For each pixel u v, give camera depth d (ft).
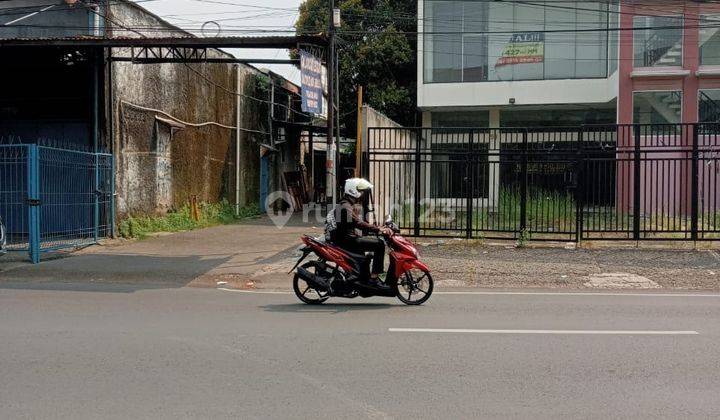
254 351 21.40
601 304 31.07
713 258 43.96
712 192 64.69
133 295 33.35
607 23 86.89
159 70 61.72
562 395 17.21
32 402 16.51
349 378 18.60
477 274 40.34
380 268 30.12
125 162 56.34
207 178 72.28
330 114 53.06
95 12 54.60
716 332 24.52
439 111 96.48
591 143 69.77
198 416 15.61
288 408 16.17
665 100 77.10
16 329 24.43
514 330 24.76
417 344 22.47
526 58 90.84
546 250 47.37
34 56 54.70
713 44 76.69
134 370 19.24
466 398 16.96
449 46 92.99
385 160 52.39
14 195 51.42
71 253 46.91
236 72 79.77
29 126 55.83
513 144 61.41
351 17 105.40
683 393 17.39
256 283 38.04
